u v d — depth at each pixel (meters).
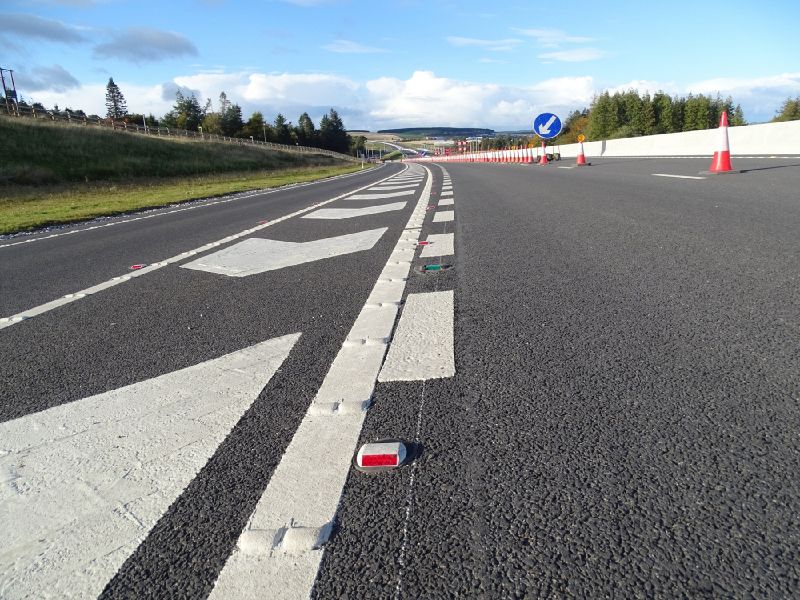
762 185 8.14
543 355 2.29
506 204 8.25
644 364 2.14
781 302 2.77
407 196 11.53
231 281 4.27
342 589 1.15
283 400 2.03
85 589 1.18
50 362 2.65
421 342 2.55
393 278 3.95
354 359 2.39
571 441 1.64
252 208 11.38
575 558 1.20
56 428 1.92
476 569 1.18
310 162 82.06
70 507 1.46
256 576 1.19
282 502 1.44
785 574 1.13
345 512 1.39
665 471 1.48
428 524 1.33
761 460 1.50
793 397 1.81
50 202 19.23
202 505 1.44
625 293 3.12
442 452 1.63
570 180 12.55
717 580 1.12
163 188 26.83
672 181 10.09
